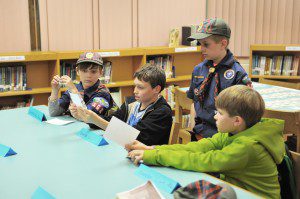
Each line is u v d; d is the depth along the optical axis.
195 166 1.54
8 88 3.71
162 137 2.07
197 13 4.98
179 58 4.82
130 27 4.58
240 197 1.33
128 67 4.48
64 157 1.73
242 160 1.49
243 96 1.55
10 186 1.43
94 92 2.46
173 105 4.66
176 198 1.19
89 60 2.42
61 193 1.36
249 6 5.11
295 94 3.34
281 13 5.21
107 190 1.37
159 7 4.73
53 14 4.07
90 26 4.31
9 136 2.07
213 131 2.25
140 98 2.10
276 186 1.58
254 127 1.58
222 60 2.24
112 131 1.73
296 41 5.25
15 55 3.54
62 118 2.48
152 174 1.46
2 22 3.82
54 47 4.13
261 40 5.22
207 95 2.29
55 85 2.51
